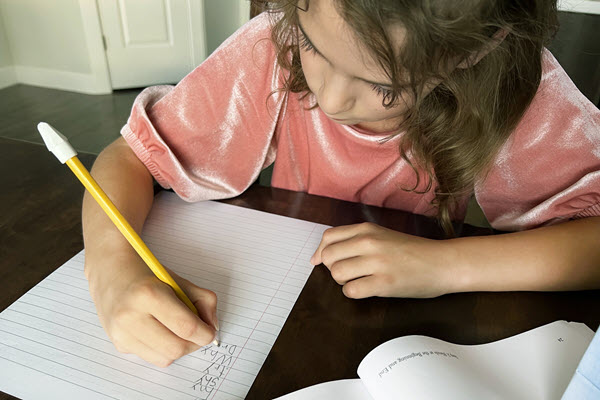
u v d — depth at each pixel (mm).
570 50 1627
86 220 505
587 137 581
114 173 576
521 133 605
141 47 2869
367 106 431
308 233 554
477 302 457
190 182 607
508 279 469
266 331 410
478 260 476
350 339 406
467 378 342
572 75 1662
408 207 772
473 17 362
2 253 484
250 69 668
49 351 385
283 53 626
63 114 2492
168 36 2916
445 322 430
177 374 369
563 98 590
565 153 592
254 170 691
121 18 2758
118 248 456
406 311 440
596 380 230
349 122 479
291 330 412
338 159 742
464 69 495
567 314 449
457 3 347
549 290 476
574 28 1589
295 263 499
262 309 435
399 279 452
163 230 543
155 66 2955
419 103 469
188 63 3033
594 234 510
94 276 436
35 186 595
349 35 353
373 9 332
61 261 479
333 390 348
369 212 605
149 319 379
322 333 411
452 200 647
